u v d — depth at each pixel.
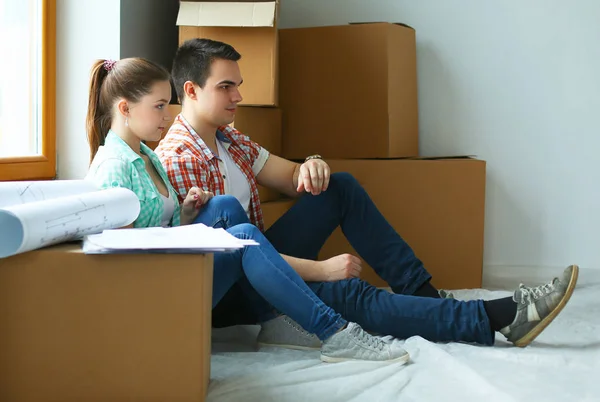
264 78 2.73
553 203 3.33
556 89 3.30
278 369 1.79
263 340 2.08
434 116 3.38
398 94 3.16
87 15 2.47
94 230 1.57
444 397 1.64
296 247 2.29
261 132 2.87
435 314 2.04
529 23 3.29
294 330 2.04
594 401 1.62
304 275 2.08
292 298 1.84
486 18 3.31
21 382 1.54
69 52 2.48
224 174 2.27
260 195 2.86
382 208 3.05
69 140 2.50
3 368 1.54
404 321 2.04
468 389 1.68
